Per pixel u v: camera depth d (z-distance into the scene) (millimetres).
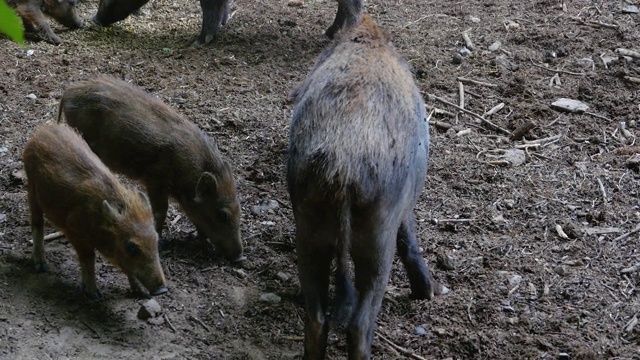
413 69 8148
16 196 5797
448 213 5879
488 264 5281
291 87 7805
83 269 4707
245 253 5379
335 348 4512
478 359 4453
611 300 4918
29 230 5422
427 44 8797
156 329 4574
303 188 3682
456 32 9109
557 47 8703
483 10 9750
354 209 3619
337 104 3814
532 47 8734
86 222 4539
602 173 6387
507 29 9133
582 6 9781
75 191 4555
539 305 4879
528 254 5398
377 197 3648
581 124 7203
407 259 4781
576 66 8281
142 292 4844
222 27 9148
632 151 6691
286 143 6730
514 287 5051
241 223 5695
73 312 4648
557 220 5777
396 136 3781
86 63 8055
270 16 9570
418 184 4223
